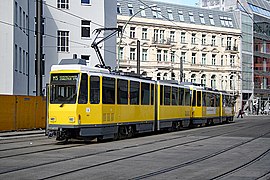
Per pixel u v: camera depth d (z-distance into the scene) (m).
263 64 96.62
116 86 24.91
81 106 22.17
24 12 41.69
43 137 27.23
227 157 17.41
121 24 74.44
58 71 22.58
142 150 19.58
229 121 52.03
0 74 35.72
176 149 20.17
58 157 16.75
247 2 94.06
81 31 50.50
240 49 89.81
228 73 87.25
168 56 79.81
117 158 16.62
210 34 85.62
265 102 96.62
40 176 12.44
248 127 40.75
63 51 49.59
